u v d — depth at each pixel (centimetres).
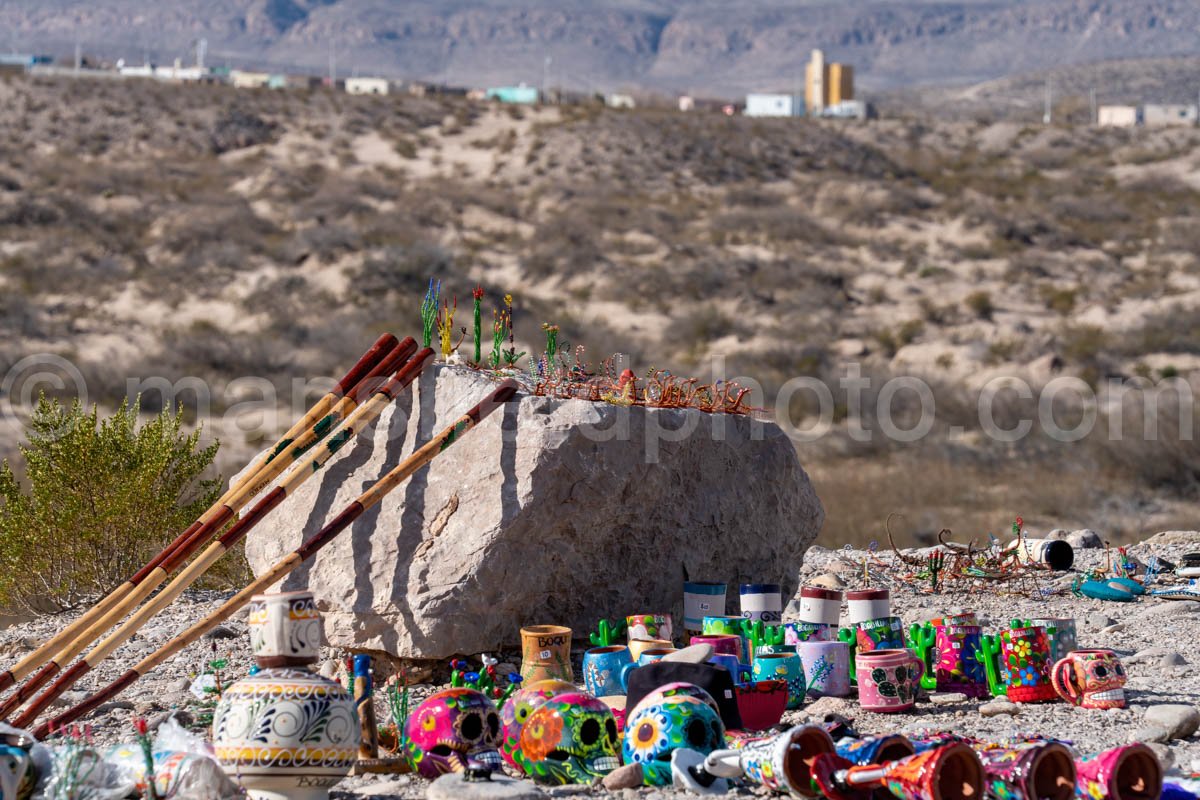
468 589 1309
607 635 1341
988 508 4181
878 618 1392
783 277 8681
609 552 1438
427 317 1456
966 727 1193
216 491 2017
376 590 1334
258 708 948
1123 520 3991
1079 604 1942
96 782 979
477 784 942
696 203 10606
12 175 9912
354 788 1027
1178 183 11331
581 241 9394
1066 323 7944
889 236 9931
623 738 1055
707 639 1270
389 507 1368
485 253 9188
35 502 1912
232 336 7081
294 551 1347
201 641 1594
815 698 1319
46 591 1898
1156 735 1152
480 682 1223
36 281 7775
